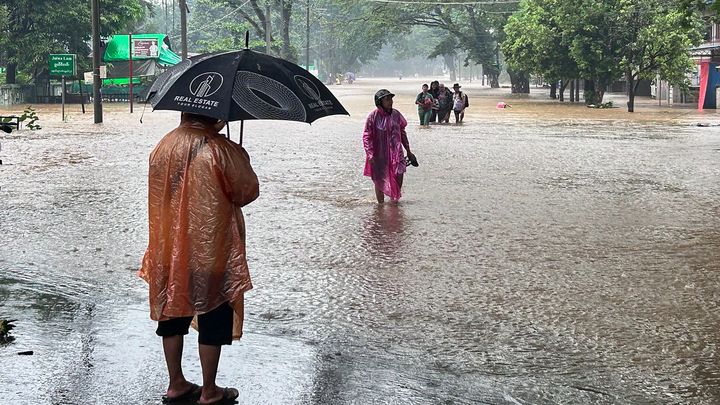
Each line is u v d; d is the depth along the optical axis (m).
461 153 19.31
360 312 6.68
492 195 12.90
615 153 19.45
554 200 12.45
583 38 41.19
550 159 18.09
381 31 76.00
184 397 4.82
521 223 10.58
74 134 24.59
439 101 30.91
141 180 14.32
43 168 15.92
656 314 6.66
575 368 5.43
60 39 49.50
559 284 7.59
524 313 6.68
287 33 76.38
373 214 11.16
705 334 6.14
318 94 4.75
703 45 46.03
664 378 5.25
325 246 9.17
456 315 6.61
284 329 6.18
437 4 71.50
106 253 8.70
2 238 9.42
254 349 5.69
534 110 41.12
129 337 5.90
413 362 5.52
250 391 4.93
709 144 21.89
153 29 74.75
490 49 75.44
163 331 4.73
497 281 7.70
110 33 50.62
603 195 12.98
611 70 40.38
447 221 10.69
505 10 71.69
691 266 8.30
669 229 10.23
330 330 6.19
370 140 11.88
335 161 17.55
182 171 4.53
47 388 4.91
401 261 8.49
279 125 29.62
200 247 4.50
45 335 5.91
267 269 8.10
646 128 28.09
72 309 6.62
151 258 4.64
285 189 13.43
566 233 9.95
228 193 4.56
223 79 4.45
